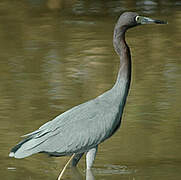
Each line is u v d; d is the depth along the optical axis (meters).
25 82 15.38
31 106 13.62
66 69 16.44
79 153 10.51
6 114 13.13
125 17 10.71
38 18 23.41
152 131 12.20
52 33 20.81
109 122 10.25
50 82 15.37
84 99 14.02
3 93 14.55
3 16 23.77
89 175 10.36
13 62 17.23
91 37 20.17
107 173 10.43
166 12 23.89
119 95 10.57
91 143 10.16
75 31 21.11
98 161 10.99
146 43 19.34
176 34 20.42
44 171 10.63
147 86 14.91
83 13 24.31
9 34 20.77
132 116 13.03
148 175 10.30
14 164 10.95
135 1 26.56
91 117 10.18
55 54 18.02
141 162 10.88
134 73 16.05
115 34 10.78
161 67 16.52
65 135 10.00
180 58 17.41
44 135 9.92
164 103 13.73
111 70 16.36
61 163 11.09
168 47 18.72
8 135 11.90
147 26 22.03
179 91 14.48
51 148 9.89
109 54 17.97
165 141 11.73
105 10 24.83
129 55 10.74
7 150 11.31
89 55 17.89
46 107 13.55
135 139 11.87
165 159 10.98
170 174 10.32
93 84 15.14
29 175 10.41
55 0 26.81
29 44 19.34
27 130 12.13
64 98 14.12
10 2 26.75
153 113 13.14
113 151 11.39
